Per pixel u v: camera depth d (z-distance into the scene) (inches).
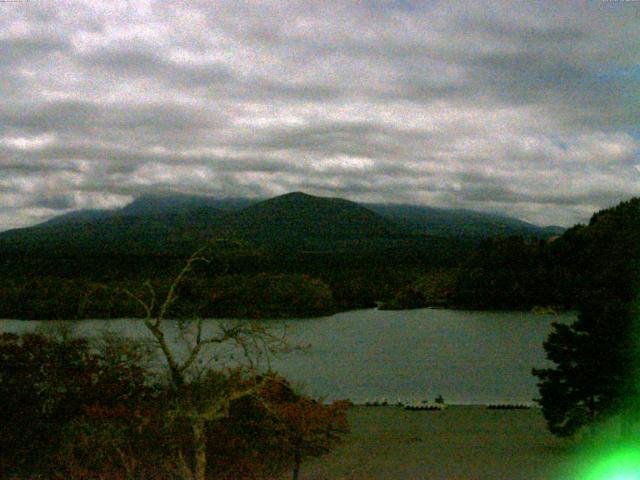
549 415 1910.7
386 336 5753.0
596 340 1823.3
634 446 1818.4
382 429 2274.9
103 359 1588.3
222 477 1354.6
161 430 1153.4
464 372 3784.5
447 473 1657.2
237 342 1123.3
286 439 1425.9
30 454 1425.9
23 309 6008.9
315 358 4254.4
